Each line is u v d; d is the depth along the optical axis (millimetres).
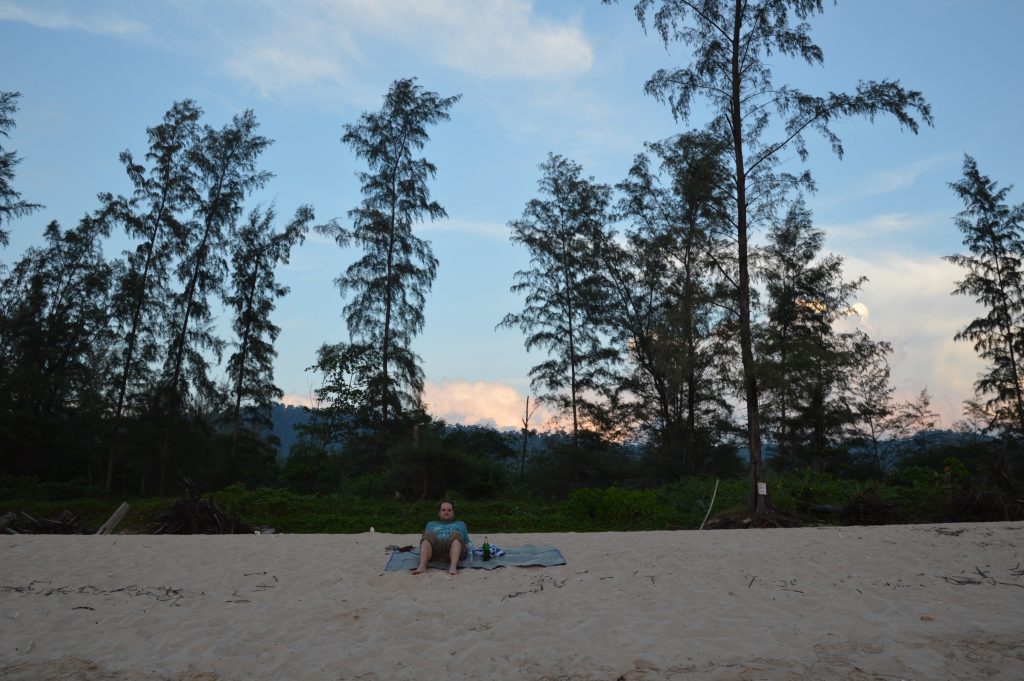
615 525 21703
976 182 34469
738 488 23688
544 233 34688
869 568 9336
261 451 38094
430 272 36031
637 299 34312
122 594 8867
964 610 7387
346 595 8578
